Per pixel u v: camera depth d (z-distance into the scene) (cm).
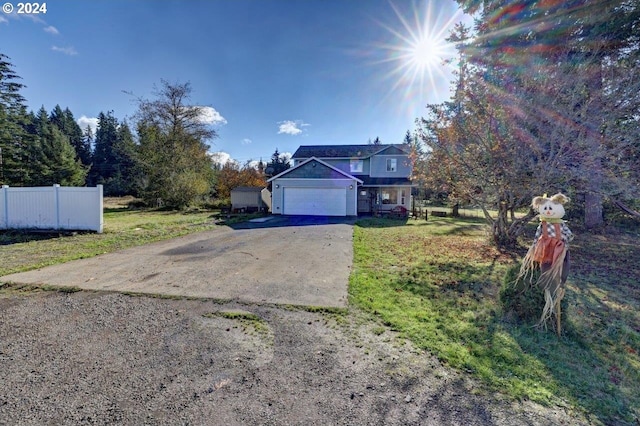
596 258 719
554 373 249
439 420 196
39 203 1000
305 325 335
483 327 330
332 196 1845
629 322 358
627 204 777
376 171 2206
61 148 2897
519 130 673
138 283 484
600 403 214
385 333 317
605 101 592
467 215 2045
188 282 491
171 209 2341
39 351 279
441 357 270
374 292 441
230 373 247
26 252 714
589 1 638
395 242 891
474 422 194
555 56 658
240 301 406
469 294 438
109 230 1037
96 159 4525
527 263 346
